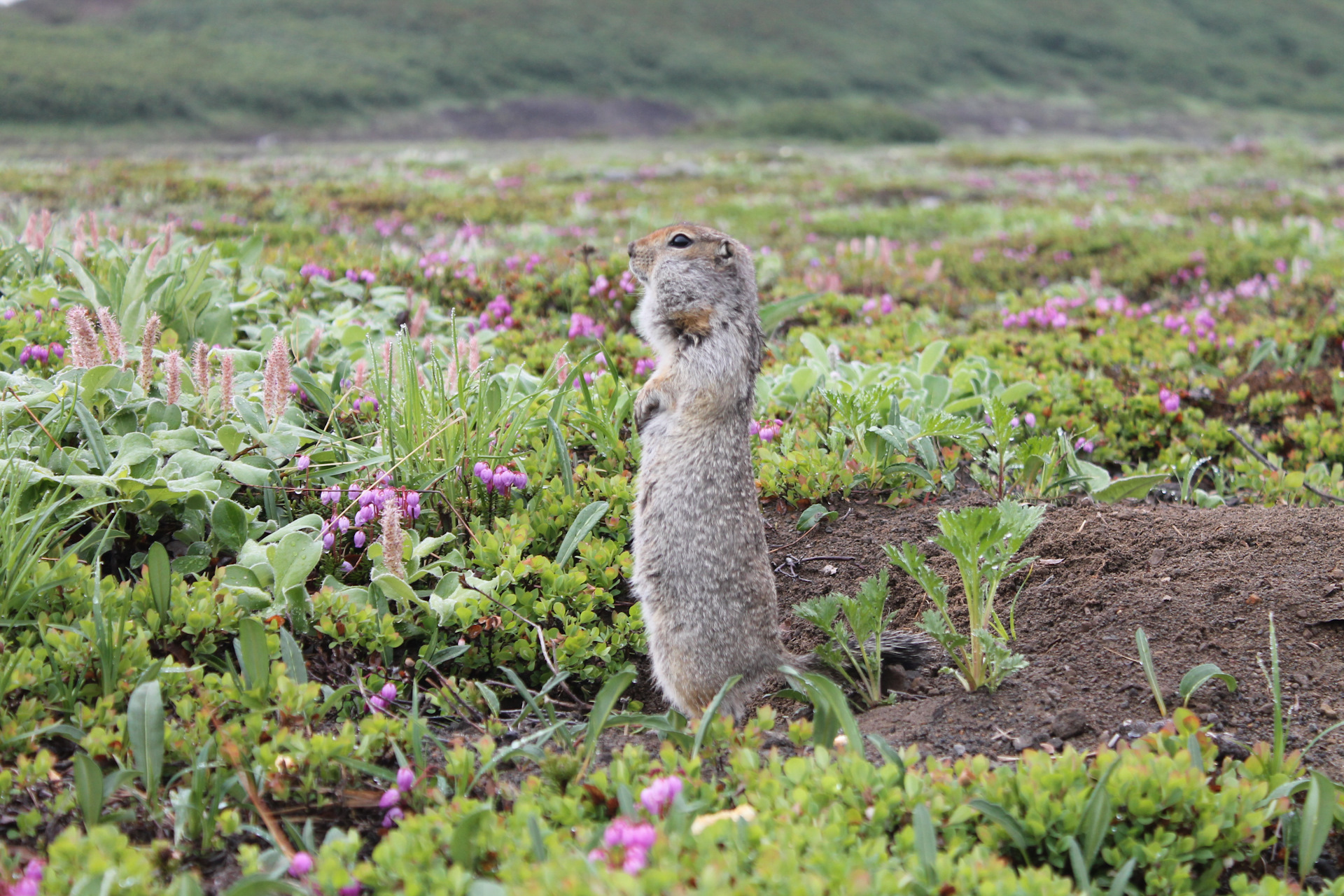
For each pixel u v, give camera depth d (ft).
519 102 187.62
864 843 8.30
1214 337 27.17
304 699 10.32
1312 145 145.79
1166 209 60.90
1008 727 11.24
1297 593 13.03
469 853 8.30
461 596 12.80
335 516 13.87
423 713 11.81
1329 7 352.69
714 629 12.11
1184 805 8.91
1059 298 32.63
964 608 13.99
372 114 164.66
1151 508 16.22
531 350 21.95
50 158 89.56
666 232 13.78
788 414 19.79
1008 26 285.02
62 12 199.21
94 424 13.16
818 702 10.66
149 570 11.55
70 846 7.89
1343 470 20.18
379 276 26.71
